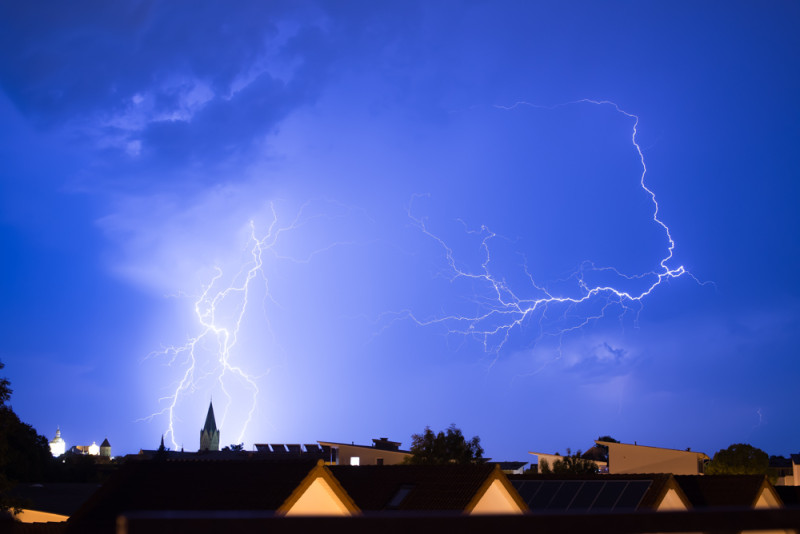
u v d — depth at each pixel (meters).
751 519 3.41
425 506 17.36
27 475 53.28
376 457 57.69
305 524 2.92
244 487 18.91
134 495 19.86
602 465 58.47
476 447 43.66
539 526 3.12
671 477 21.44
